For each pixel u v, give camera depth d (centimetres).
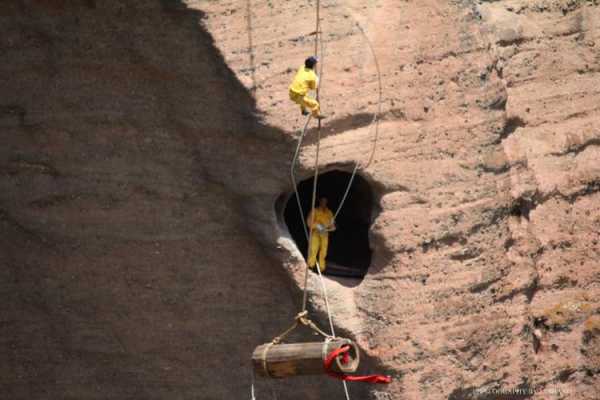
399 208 1327
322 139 1301
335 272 1401
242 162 1317
